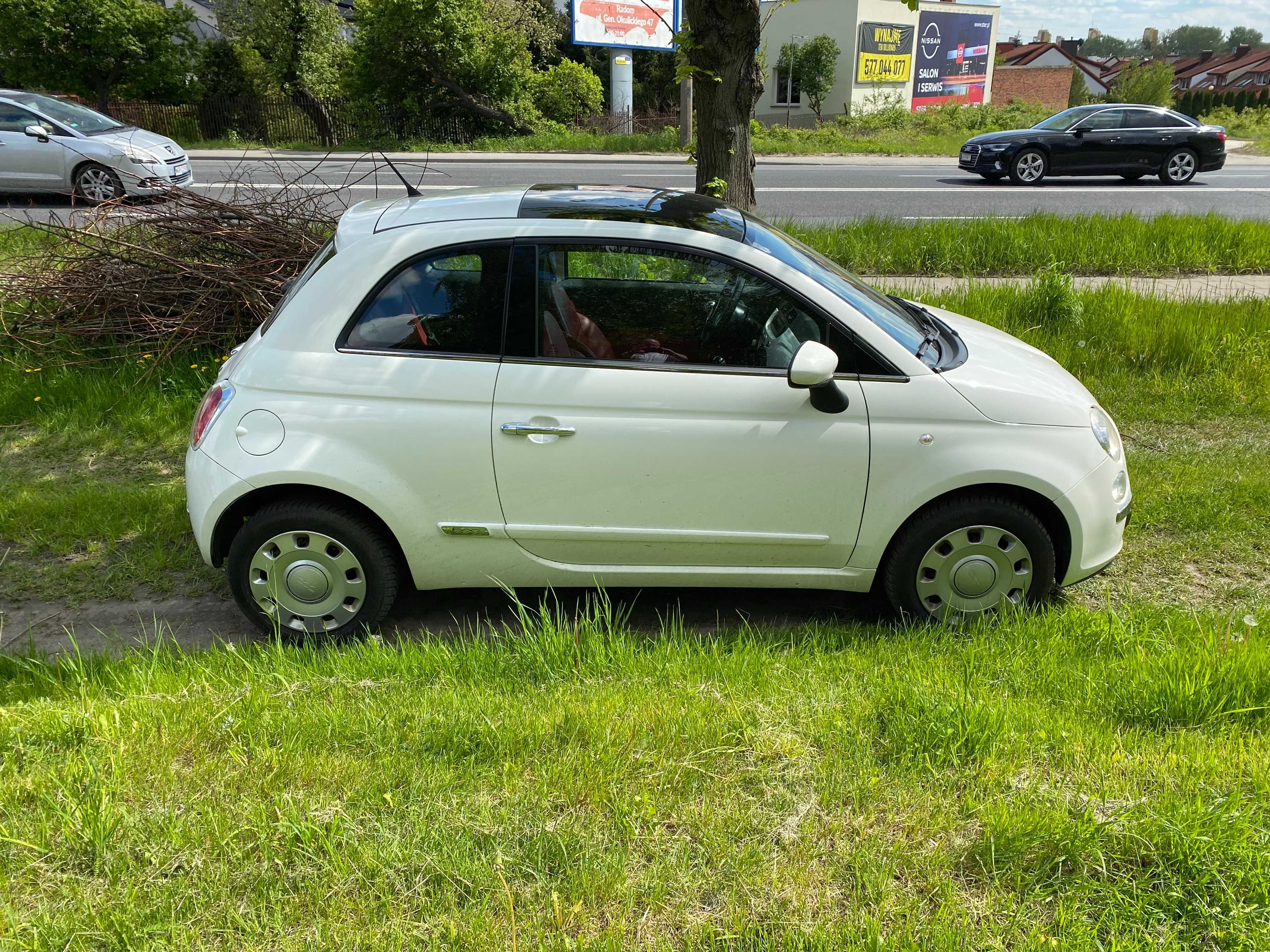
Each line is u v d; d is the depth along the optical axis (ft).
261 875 7.64
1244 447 19.04
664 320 11.75
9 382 20.81
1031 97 162.71
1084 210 47.52
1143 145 59.36
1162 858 7.80
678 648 11.68
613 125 95.55
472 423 11.60
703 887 7.63
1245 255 34.71
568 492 11.82
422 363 11.63
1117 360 23.22
